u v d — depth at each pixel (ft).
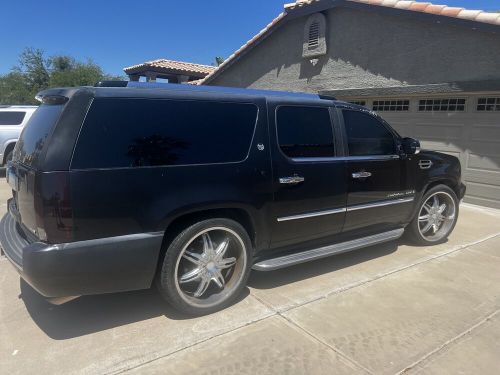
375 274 15.05
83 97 9.96
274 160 12.64
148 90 10.87
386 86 30.55
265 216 12.56
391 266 15.87
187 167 11.00
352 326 11.39
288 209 13.04
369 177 15.17
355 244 15.03
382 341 10.71
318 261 16.29
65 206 9.46
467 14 24.79
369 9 30.60
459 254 17.39
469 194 27.07
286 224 13.12
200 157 11.28
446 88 26.45
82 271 9.78
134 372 9.32
